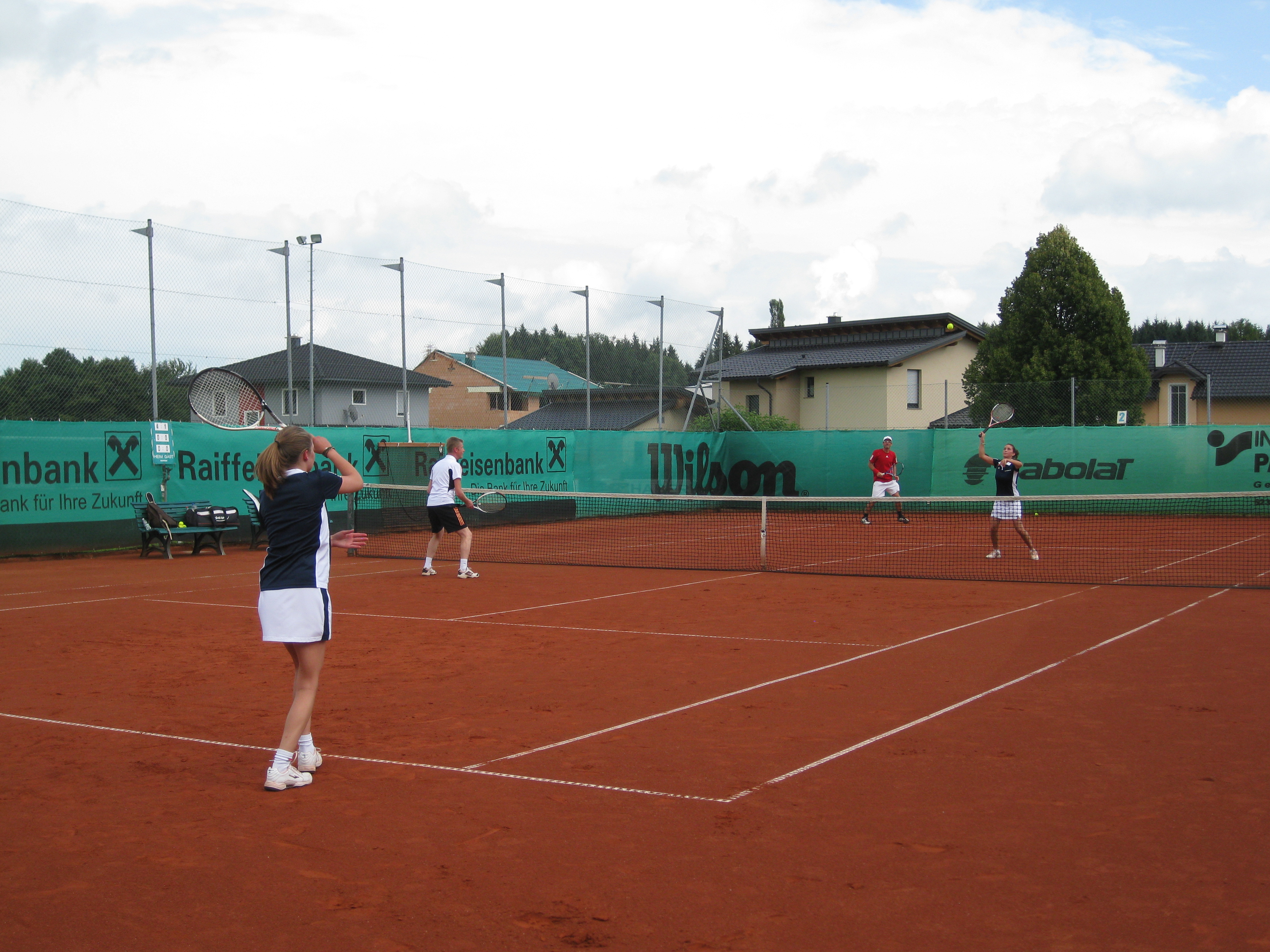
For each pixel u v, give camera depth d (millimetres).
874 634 9125
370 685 7250
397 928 3541
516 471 22422
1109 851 4156
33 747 5793
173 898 3783
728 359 41000
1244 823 4457
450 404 27125
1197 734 5852
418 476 20125
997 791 4906
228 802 4852
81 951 3385
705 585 12758
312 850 4242
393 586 12672
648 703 6688
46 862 4133
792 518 24391
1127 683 7125
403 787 5051
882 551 16859
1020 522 15039
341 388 22562
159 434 17047
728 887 3846
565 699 6828
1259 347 38469
